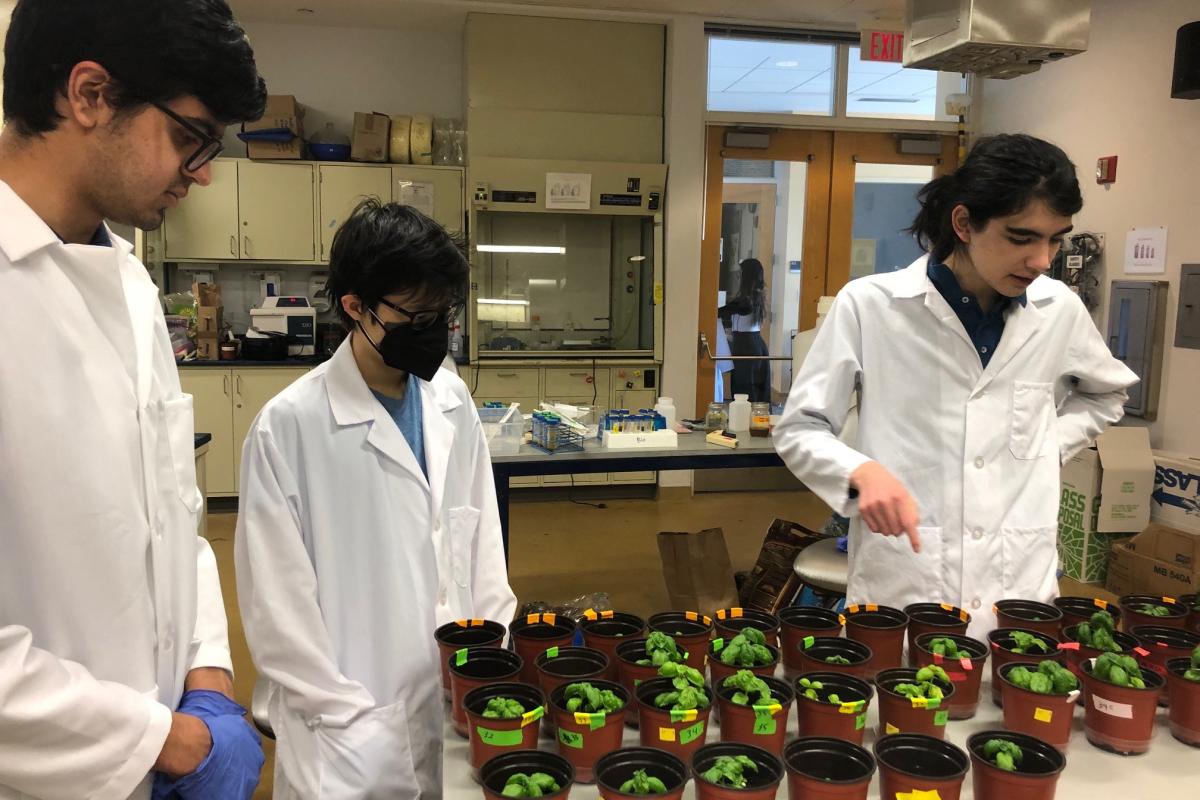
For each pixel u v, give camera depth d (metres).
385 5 5.16
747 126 5.61
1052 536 1.67
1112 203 4.47
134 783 0.93
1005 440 1.64
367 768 1.31
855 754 1.08
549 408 3.53
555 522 5.17
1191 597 1.61
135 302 1.13
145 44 0.86
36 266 0.93
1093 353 1.73
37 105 0.88
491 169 5.25
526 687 1.18
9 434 0.89
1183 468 3.88
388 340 1.35
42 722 0.85
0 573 0.91
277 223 5.24
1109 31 4.46
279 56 5.54
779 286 5.85
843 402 1.70
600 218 5.69
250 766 1.06
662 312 5.56
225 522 4.93
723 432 3.56
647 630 1.42
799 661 1.36
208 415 5.09
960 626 1.41
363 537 1.39
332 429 1.39
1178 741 1.25
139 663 1.01
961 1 2.73
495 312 5.66
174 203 1.00
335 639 1.38
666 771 1.05
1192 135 4.00
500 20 5.24
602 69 5.41
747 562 4.42
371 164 5.30
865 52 4.82
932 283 1.64
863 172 5.84
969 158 1.49
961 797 1.09
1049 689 1.20
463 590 1.54
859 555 1.72
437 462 1.47
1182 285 4.06
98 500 0.95
